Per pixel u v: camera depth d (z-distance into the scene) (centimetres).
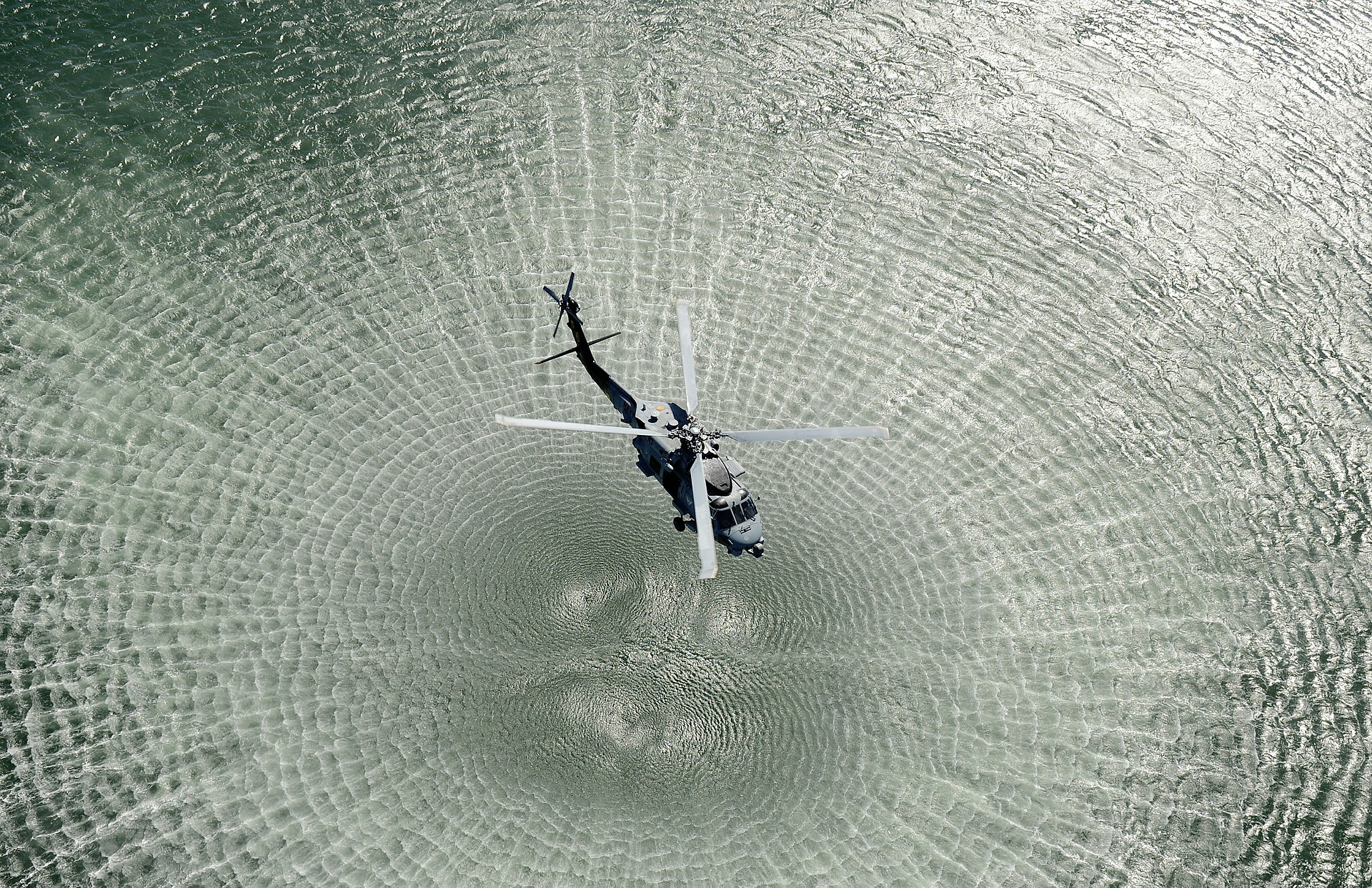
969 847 2908
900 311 4144
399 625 3206
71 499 3234
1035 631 3353
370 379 3728
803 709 3195
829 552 3525
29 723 2817
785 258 4278
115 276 3791
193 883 2639
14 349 3519
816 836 2919
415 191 4278
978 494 3662
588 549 3481
